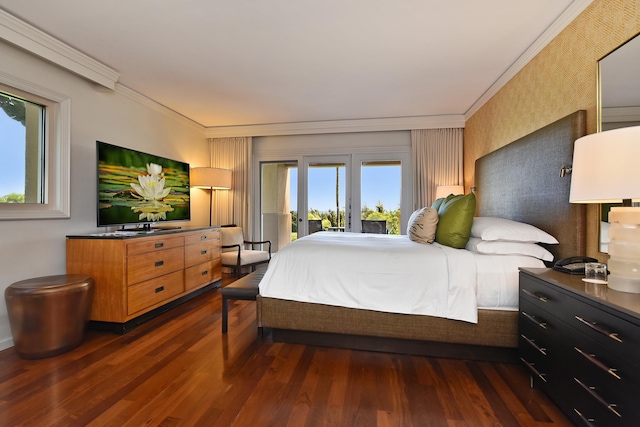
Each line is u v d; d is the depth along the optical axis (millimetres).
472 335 1931
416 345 2084
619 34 1651
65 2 1955
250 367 1909
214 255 3877
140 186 3285
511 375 1830
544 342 1519
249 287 2375
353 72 3002
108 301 2461
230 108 4078
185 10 2043
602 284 1364
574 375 1283
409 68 2918
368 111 4215
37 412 1464
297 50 2582
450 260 1981
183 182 4020
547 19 2154
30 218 2355
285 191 5066
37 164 2475
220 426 1373
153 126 3793
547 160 2193
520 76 2750
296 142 4977
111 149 2936
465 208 2244
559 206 2061
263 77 3113
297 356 2062
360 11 2061
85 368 1891
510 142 2928
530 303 1666
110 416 1437
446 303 1933
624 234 1247
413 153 4500
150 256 2744
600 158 1273
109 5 1988
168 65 2850
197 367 1907
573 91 2029
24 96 2344
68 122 2650
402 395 1619
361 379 1776
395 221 4727
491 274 1955
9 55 2205
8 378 1773
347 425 1384
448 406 1524
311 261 2152
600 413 1130
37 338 1998
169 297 2998
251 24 2209
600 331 1118
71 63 2547
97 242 2475
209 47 2531
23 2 1955
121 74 3035
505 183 2871
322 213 4941
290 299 2150
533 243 2102
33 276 2395
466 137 4273
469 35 2357
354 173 4812
